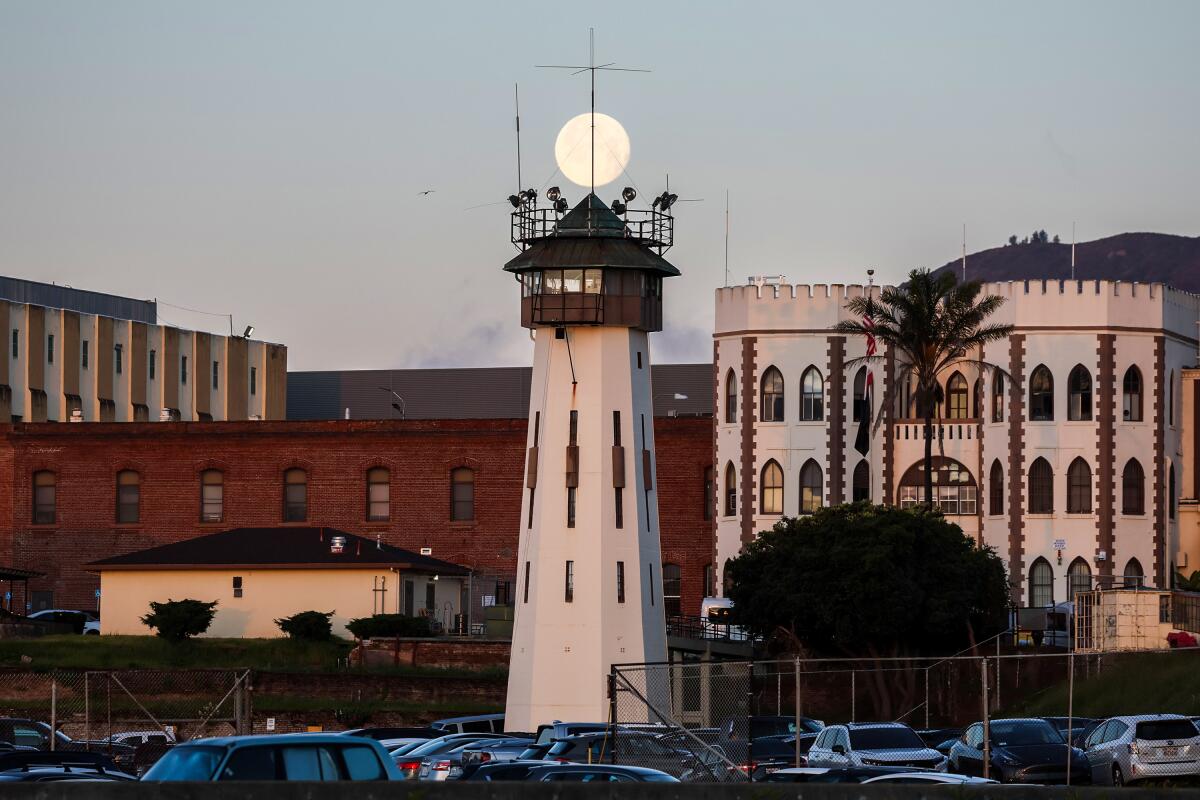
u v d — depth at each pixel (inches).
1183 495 7495.1
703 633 6830.7
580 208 5767.7
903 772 3164.4
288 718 5974.4
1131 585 7180.1
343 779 2511.1
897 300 6934.1
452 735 4362.7
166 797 2395.4
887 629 5974.4
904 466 7460.6
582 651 5536.4
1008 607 6569.9
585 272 5654.5
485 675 6333.7
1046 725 3629.4
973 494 7406.5
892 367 7411.4
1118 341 7263.8
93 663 6628.9
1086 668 5177.2
